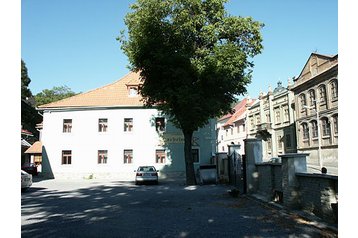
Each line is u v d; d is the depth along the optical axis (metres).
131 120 31.78
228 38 22.20
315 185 8.04
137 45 21.38
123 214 9.63
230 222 8.03
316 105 36.47
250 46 22.09
